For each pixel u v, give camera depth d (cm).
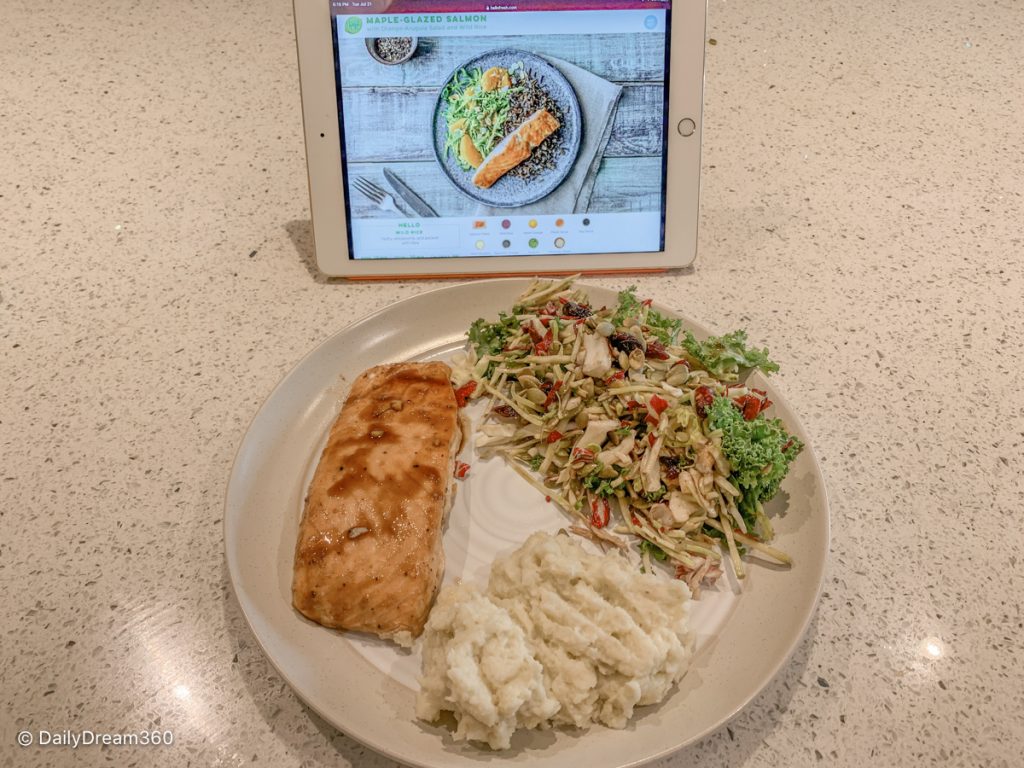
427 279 54
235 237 57
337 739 34
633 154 50
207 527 41
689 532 40
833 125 68
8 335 50
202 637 37
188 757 33
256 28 79
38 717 34
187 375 48
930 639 37
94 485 43
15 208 59
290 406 45
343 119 49
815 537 39
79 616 37
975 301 53
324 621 36
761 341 50
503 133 50
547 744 32
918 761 33
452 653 31
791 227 59
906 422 46
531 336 46
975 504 42
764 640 36
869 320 52
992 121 68
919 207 60
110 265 55
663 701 34
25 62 73
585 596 33
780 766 33
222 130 66
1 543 40
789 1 83
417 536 37
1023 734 34
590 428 42
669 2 48
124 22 79
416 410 42
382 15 48
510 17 48
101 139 65
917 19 81
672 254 53
